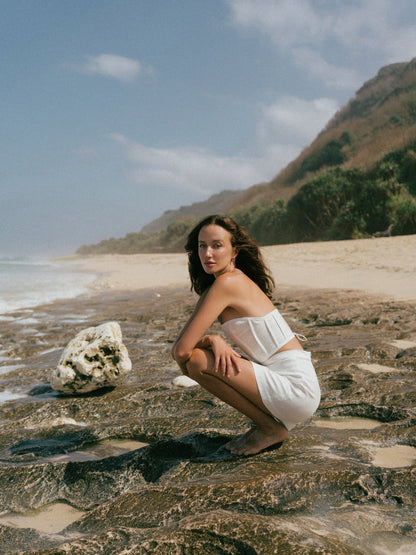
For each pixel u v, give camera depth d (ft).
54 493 7.26
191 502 5.95
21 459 8.33
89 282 47.37
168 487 6.35
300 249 64.59
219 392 7.78
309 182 117.39
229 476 6.57
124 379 13.44
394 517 5.68
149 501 6.18
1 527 6.14
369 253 51.29
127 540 5.19
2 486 7.36
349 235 98.02
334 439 8.28
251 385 7.53
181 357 7.77
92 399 11.76
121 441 9.29
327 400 10.49
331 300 25.30
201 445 8.42
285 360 7.77
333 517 5.69
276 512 5.78
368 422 9.51
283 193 165.37
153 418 9.96
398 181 100.32
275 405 7.52
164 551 4.81
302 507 5.90
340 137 173.99
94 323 22.67
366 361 13.33
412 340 15.40
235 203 213.25
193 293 34.30
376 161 113.60
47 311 27.58
